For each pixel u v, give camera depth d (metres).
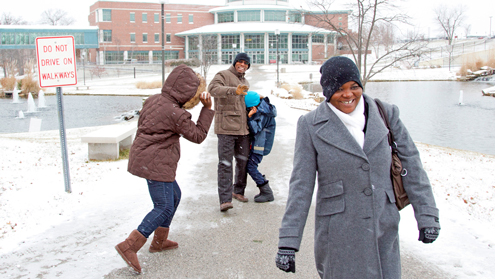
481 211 5.13
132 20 76.75
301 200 2.17
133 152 3.47
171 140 3.49
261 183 5.33
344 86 2.12
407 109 22.42
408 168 2.19
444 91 34.28
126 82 49.91
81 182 6.20
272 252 3.83
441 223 4.56
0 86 36.62
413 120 18.38
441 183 6.40
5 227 4.38
